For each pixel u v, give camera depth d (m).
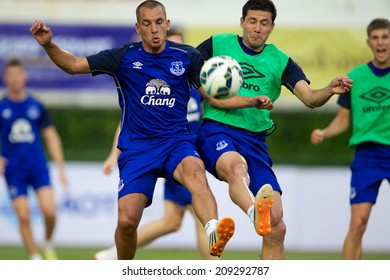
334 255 55.59
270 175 33.25
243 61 33.16
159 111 32.25
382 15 74.19
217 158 32.09
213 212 30.28
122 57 32.19
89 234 57.78
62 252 54.66
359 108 39.75
